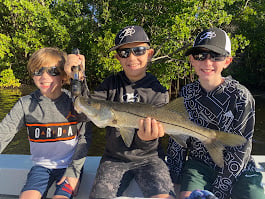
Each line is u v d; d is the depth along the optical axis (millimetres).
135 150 880
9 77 7453
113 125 812
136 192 898
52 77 885
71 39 6871
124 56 917
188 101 965
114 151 899
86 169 1009
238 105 859
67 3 6719
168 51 4969
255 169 875
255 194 780
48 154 902
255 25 6953
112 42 4957
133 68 919
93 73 7074
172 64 5160
